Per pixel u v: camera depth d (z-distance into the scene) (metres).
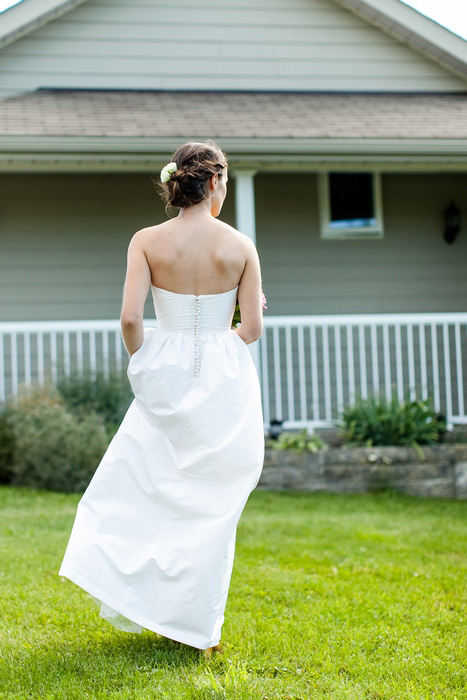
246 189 8.16
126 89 9.54
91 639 3.21
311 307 9.71
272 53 9.84
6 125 7.83
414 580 4.34
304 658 3.06
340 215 9.85
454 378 9.92
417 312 9.88
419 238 9.95
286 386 9.62
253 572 4.42
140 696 2.62
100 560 2.80
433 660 3.09
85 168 8.10
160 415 2.84
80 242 9.37
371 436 7.93
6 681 2.76
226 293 2.96
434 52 10.05
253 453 2.85
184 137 7.78
